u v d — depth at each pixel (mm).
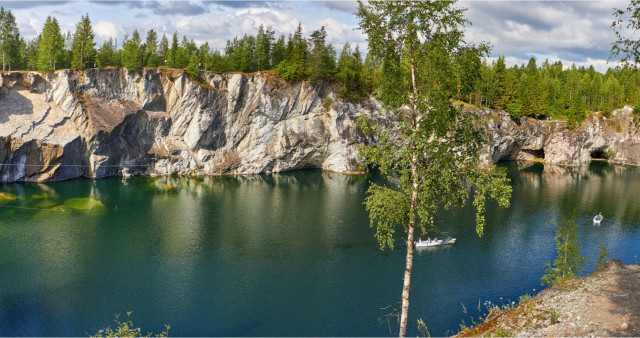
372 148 24594
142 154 110438
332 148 130625
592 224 71750
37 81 98188
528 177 121812
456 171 23297
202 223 68875
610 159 167000
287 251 56781
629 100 168250
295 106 126125
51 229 63031
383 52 23906
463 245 59750
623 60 19547
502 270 50906
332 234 64312
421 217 22375
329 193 95125
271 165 126000
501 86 146875
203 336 36281
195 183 103250
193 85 114375
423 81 23281
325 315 40094
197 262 52375
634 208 82875
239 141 123000
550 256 55750
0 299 41375
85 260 51781
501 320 22109
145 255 54156
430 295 44094
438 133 22906
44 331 36188
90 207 75125
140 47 133500
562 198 91812
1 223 64688
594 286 23562
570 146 155750
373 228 67750
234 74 120250
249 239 61406
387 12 22812
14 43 111062
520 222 71812
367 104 131875
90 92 102625
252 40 128750
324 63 123000
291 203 84375
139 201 81875
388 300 43156
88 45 105438
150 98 110938
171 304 41688
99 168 101812
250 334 36781
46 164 94188
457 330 37250
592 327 18844
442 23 22328
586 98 180000
